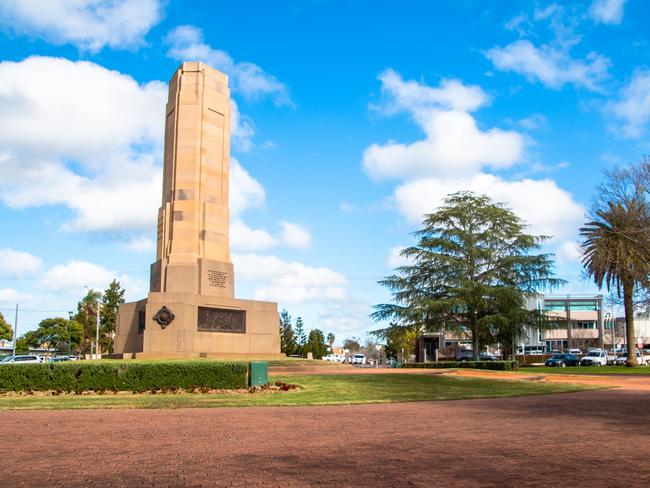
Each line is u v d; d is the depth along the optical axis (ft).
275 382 86.74
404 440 41.29
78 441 40.81
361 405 66.49
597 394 83.51
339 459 34.30
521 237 178.50
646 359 239.50
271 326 132.57
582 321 368.07
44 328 333.42
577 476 29.71
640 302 189.06
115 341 127.34
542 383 99.14
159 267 126.52
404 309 176.24
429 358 264.31
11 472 30.86
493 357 247.09
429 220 186.70
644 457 34.83
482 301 172.35
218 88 135.74
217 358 118.62
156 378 78.28
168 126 135.95
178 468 31.78
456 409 62.59
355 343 543.39
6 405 63.67
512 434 44.29
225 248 131.03
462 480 28.89
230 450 37.27
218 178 132.57
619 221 176.65
